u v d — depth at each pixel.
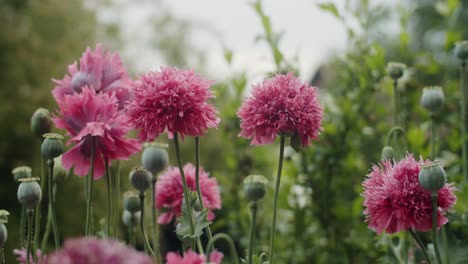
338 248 2.96
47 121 1.71
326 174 3.06
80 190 7.70
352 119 3.03
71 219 7.73
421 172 1.35
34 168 8.91
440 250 1.99
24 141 9.04
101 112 1.48
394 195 1.38
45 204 2.41
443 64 3.23
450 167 2.78
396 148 1.85
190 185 1.85
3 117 8.91
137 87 1.49
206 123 1.49
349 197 3.21
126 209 1.78
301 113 1.49
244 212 3.21
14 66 9.41
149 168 1.65
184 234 1.50
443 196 1.40
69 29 10.22
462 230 1.97
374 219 1.42
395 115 2.11
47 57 9.69
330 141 3.05
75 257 0.78
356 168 3.09
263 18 2.73
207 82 1.50
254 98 1.53
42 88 9.35
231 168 3.34
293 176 3.08
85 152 1.56
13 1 10.21
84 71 1.61
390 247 2.16
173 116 1.45
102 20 11.65
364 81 2.99
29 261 1.52
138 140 1.51
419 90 3.10
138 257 0.82
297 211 3.06
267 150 3.35
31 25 9.94
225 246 3.46
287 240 3.12
